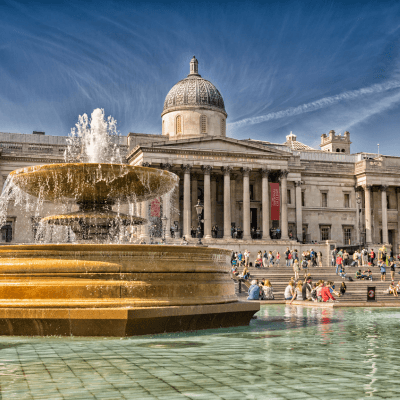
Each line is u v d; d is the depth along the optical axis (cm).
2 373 838
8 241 5959
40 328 1238
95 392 718
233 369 883
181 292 1353
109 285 1277
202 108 6856
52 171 1683
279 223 6419
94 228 1866
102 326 1226
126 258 1307
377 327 1627
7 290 1268
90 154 3466
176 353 1030
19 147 6159
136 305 1273
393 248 7506
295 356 1029
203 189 6575
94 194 1827
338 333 1450
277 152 6284
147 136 6631
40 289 1262
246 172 6166
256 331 1438
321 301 2950
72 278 1280
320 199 7338
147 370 866
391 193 7594
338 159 8381
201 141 6012
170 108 6925
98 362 928
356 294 3569
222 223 6575
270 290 3247
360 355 1059
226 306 1445
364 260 5800
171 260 1353
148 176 1744
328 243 6072
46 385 757
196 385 762
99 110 3169
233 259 4516
